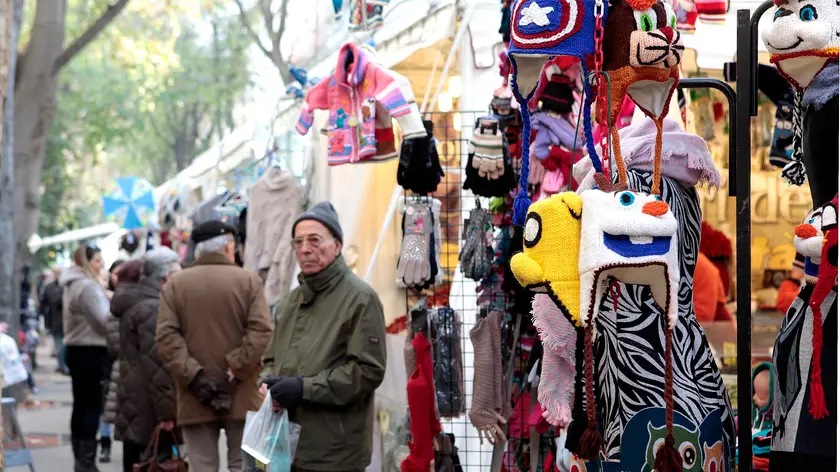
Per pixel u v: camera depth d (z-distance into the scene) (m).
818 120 2.87
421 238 5.50
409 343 5.17
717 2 5.65
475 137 4.85
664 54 2.92
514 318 5.07
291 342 5.36
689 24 5.49
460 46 6.27
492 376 4.91
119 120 44.97
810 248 2.84
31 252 23.22
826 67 2.84
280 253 8.84
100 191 55.25
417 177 5.45
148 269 7.89
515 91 3.12
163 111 45.69
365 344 5.14
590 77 3.12
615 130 2.96
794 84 2.98
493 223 5.10
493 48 6.14
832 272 2.71
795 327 2.99
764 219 7.33
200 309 6.68
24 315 23.59
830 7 2.78
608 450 3.31
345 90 5.92
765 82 4.40
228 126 46.53
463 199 6.27
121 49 34.16
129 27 34.00
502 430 5.01
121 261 12.38
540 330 3.35
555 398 3.39
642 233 2.73
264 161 10.29
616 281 3.16
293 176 9.00
